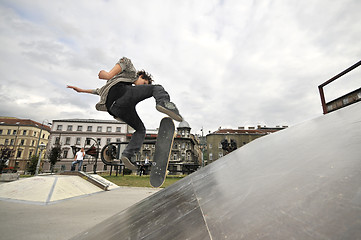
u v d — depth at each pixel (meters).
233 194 0.70
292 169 0.65
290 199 0.48
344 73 4.84
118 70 2.17
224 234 0.46
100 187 7.54
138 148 2.51
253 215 0.49
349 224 0.30
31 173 23.84
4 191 4.96
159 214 0.90
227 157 1.59
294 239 0.33
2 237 2.21
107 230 1.08
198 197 0.87
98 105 2.26
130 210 1.43
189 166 10.59
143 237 0.69
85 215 3.37
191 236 0.53
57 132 38.97
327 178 0.49
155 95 2.19
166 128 2.36
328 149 0.66
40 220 2.97
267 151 1.06
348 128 0.76
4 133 47.69
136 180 11.73
